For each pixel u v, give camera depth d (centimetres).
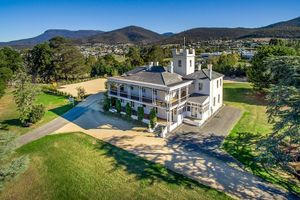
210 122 3609
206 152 2694
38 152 2791
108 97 4138
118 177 2258
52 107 4544
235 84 6275
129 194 2039
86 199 2023
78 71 7612
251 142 2928
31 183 2280
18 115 4209
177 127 3419
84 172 2362
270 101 2481
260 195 1995
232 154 2650
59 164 2525
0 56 7088
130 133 3209
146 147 2812
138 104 3919
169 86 3353
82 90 5156
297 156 2558
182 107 3638
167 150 2741
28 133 3344
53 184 2234
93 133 3231
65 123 3656
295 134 1986
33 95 3762
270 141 2108
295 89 2083
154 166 2408
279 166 2405
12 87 6869
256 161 2502
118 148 2794
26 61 8038
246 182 2166
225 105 4469
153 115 3306
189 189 2067
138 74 3978
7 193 2177
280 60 2411
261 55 4953
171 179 2203
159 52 9388
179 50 4178
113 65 8625
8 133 2102
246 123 3544
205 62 8712
